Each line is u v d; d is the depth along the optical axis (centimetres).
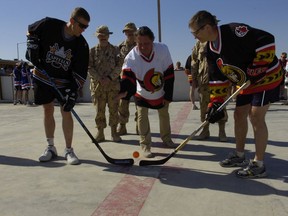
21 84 1228
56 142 508
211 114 352
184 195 298
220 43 322
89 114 857
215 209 270
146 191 308
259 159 338
